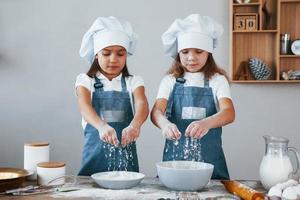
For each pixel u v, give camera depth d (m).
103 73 1.77
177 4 2.85
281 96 2.85
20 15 2.91
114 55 1.67
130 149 1.77
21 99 2.94
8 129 2.95
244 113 2.85
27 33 2.92
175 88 1.81
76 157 2.93
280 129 2.86
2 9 2.92
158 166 1.38
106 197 1.24
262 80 2.73
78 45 2.90
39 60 2.92
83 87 1.72
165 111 1.80
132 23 2.87
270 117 2.85
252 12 2.79
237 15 2.73
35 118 2.94
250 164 2.88
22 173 1.42
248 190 1.23
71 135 2.93
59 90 2.92
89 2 2.89
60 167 1.43
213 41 1.81
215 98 1.78
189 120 1.77
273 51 2.80
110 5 2.88
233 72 2.79
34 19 2.91
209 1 2.83
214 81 1.79
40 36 2.91
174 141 1.78
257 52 2.81
